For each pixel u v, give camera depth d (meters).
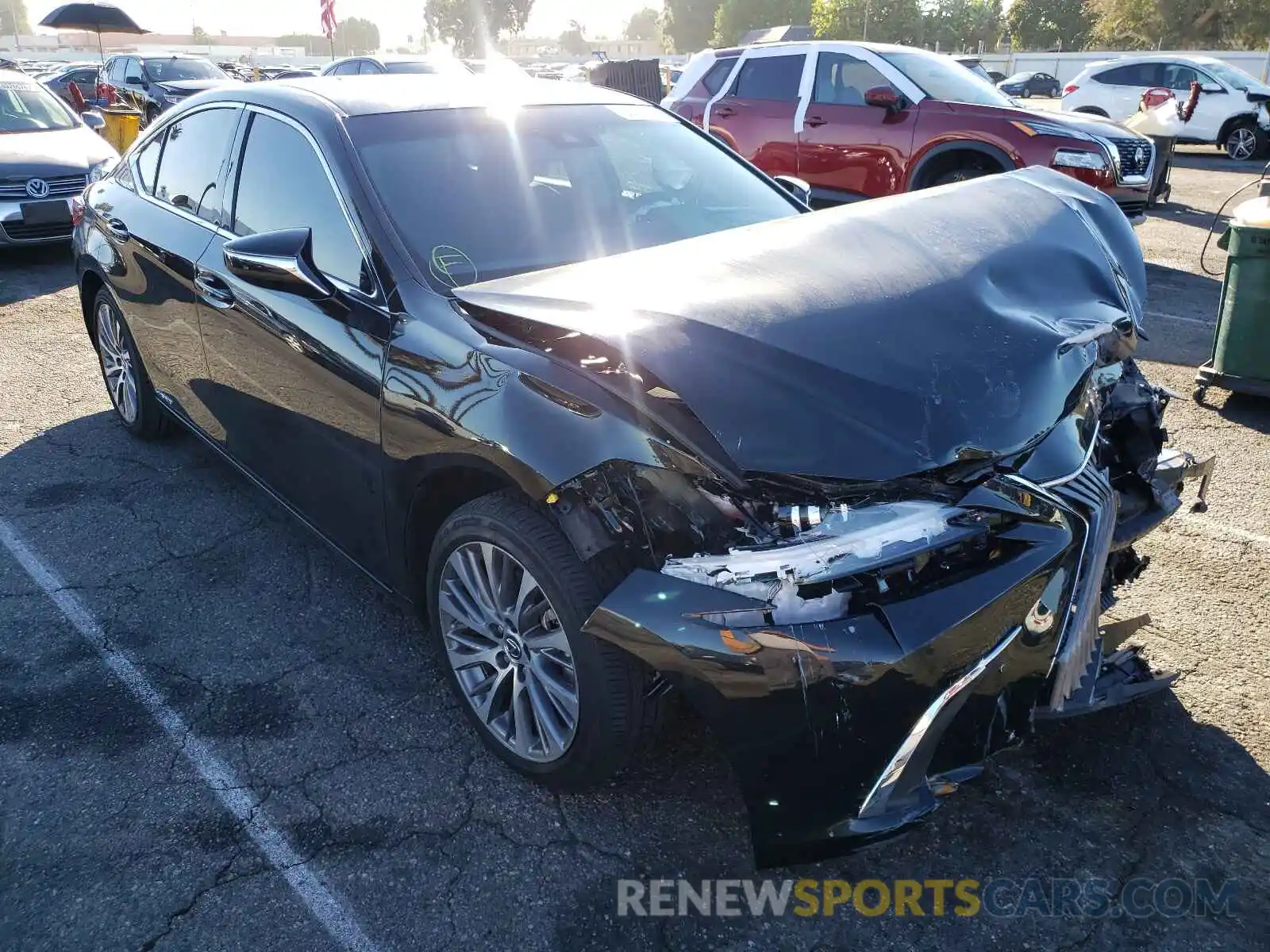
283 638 3.19
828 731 1.96
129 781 2.57
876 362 2.10
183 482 4.30
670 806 2.48
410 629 3.24
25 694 2.90
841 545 1.96
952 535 2.03
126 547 3.74
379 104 3.25
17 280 7.98
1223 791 2.51
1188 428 4.97
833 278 2.35
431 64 16.39
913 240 2.57
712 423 1.97
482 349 2.42
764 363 2.06
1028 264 2.57
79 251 4.63
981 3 66.50
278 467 3.35
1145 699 2.85
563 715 2.36
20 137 8.61
